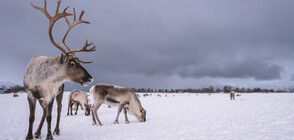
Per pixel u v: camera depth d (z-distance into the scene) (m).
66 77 5.17
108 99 8.55
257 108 13.23
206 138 5.04
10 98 37.91
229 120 8.25
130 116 11.79
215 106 17.16
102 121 9.55
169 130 6.34
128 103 8.90
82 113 14.02
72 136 5.67
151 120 9.47
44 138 5.34
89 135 5.76
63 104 24.39
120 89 8.84
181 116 10.65
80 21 5.42
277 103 16.48
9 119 10.39
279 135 5.12
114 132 6.16
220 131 5.92
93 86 8.50
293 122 7.09
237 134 5.40
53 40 5.09
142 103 25.14
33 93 4.93
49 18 5.10
